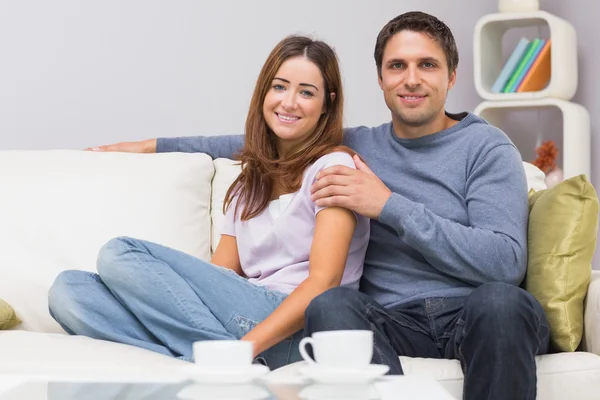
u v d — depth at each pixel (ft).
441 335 7.69
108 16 13.48
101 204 9.26
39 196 9.31
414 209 7.57
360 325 6.79
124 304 7.64
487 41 14.16
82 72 13.42
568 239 7.57
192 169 9.64
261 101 8.68
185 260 7.57
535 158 14.58
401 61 8.27
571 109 13.53
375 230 8.29
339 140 8.72
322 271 7.57
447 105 14.82
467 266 7.49
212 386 4.44
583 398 6.87
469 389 6.52
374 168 8.52
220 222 9.53
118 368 6.36
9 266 9.01
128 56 13.57
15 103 13.26
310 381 4.55
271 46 13.96
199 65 13.78
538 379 6.87
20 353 6.82
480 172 8.01
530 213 8.07
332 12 14.14
